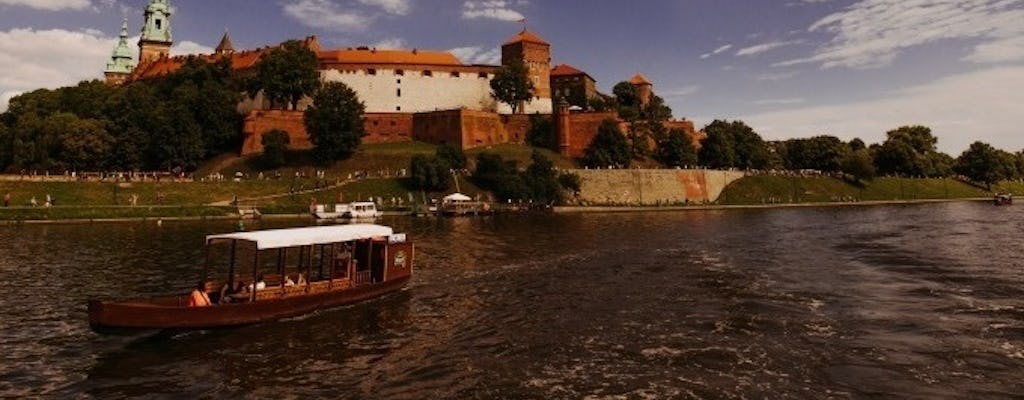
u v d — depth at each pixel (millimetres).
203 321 23891
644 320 26938
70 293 31641
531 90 146500
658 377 19969
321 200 91750
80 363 21266
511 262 42250
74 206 75438
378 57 140750
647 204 113312
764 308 28938
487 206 90312
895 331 24844
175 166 107438
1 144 107625
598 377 20000
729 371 20484
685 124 143125
